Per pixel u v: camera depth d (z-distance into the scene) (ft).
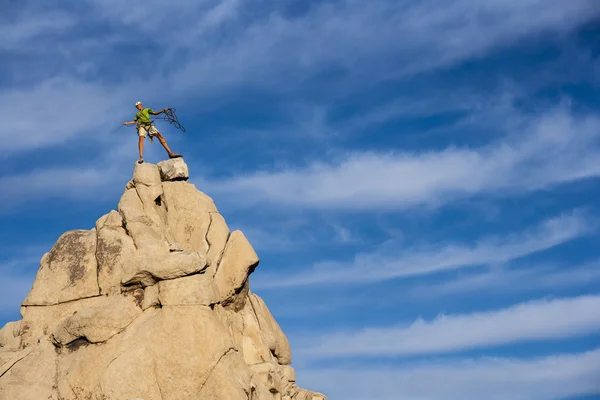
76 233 122.42
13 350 115.34
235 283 122.42
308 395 131.54
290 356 136.36
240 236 125.18
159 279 111.45
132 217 120.67
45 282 118.93
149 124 130.21
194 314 109.19
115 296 113.70
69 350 111.75
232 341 110.42
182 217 125.80
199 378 106.73
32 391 107.76
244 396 107.14
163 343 107.86
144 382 106.32
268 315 134.51
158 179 126.82
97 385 106.83
